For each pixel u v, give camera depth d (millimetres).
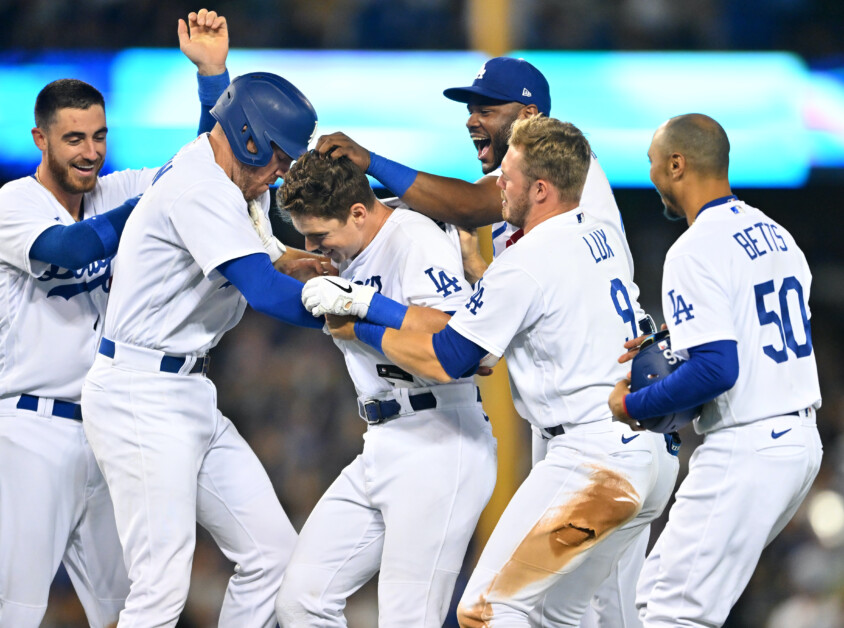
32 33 23234
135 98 22359
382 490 8211
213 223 7816
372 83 22859
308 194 7957
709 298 7418
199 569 18547
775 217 26188
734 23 24359
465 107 22734
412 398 8164
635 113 23094
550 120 7988
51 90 8797
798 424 7703
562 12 24328
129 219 8273
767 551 19188
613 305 7918
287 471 22172
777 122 22969
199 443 8414
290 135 8102
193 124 22250
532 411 8039
